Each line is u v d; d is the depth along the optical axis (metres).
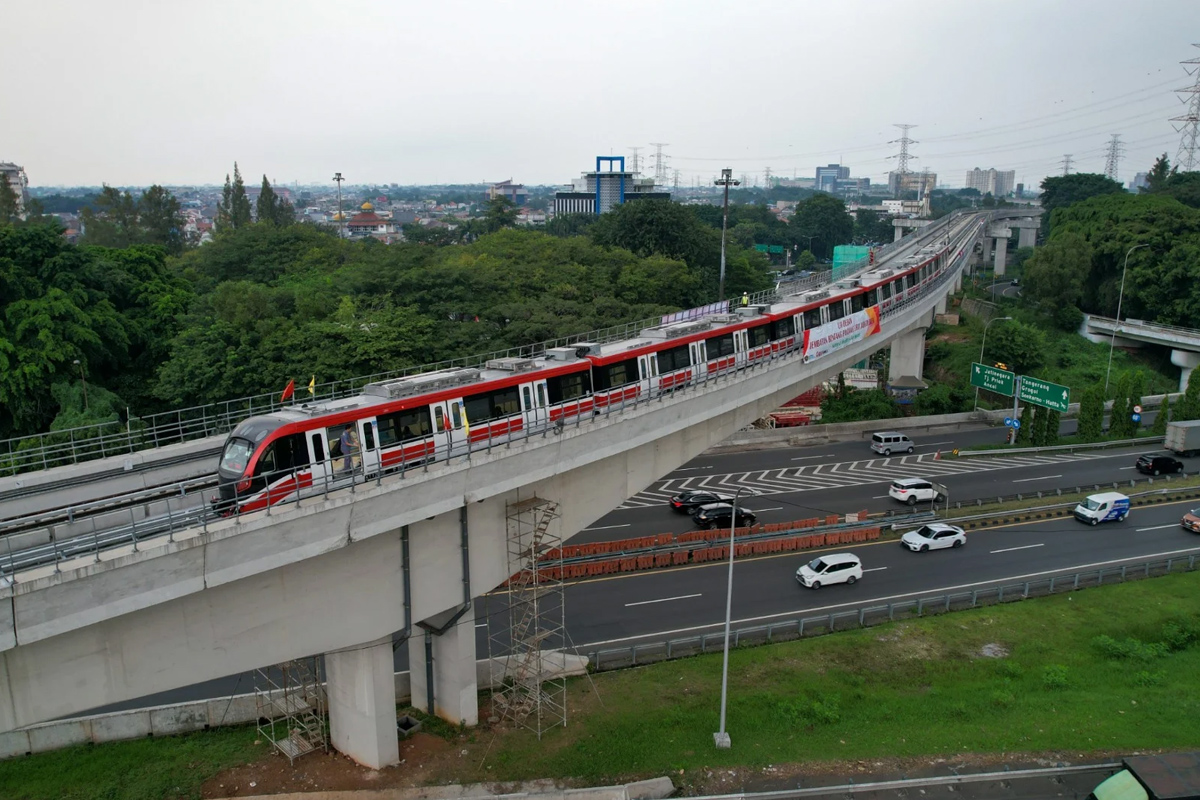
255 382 54.16
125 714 34.12
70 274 57.69
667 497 62.62
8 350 50.81
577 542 53.38
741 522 56.31
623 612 44.81
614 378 40.41
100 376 58.75
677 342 44.12
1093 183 171.62
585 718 35.56
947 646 41.88
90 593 22.03
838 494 63.53
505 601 45.78
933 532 53.38
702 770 32.44
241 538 24.78
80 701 23.42
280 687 36.38
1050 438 75.62
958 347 102.06
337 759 32.97
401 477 28.88
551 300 68.00
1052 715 36.62
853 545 54.50
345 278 69.19
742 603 45.97
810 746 34.12
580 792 30.47
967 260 131.00
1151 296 103.94
